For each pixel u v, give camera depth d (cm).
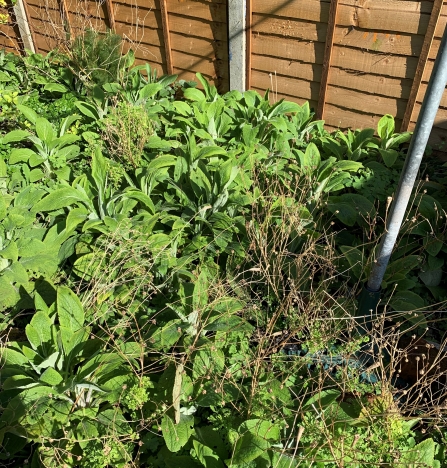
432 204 386
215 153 430
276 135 484
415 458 239
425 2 409
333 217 416
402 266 346
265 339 290
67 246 383
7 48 803
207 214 395
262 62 535
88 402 280
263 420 252
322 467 234
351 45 464
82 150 506
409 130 478
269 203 379
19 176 450
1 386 279
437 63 214
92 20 673
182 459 249
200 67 597
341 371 271
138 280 340
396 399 267
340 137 488
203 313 307
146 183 415
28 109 499
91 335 307
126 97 553
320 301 308
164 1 569
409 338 316
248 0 500
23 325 351
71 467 249
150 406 274
